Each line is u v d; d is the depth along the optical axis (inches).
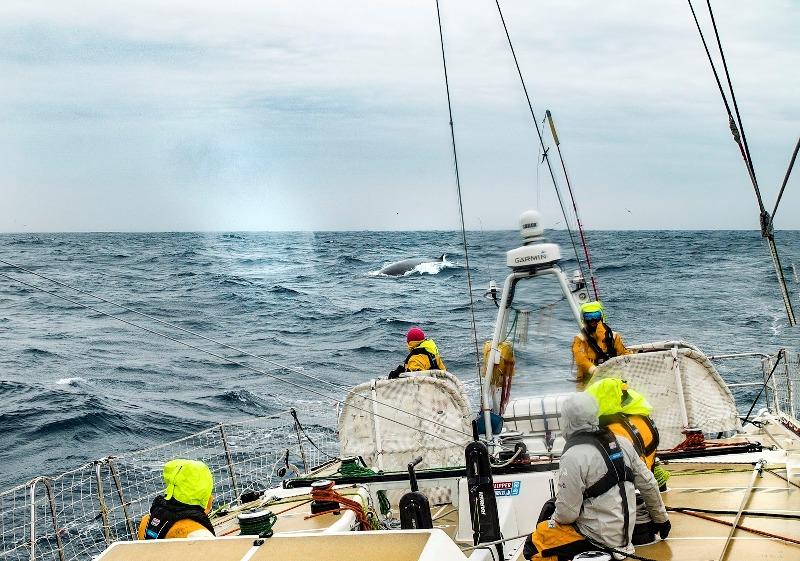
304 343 1218.6
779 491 275.0
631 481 206.1
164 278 2298.2
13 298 1877.5
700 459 327.3
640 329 1139.9
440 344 1067.9
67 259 3080.7
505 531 257.8
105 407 775.1
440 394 332.8
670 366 337.4
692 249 2989.7
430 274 2330.2
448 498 316.8
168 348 1192.8
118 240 5275.6
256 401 807.7
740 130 200.5
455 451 326.0
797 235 4222.4
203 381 929.5
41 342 1254.9
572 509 201.3
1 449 661.3
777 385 458.6
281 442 588.1
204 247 4055.1
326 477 302.5
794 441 346.9
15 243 4640.8
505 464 278.7
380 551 150.9
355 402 337.4
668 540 236.1
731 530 238.1
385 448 331.6
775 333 1069.8
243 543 161.5
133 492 487.2
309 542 157.2
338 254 3262.8
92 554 389.7
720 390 341.1
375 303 1691.7
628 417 222.4
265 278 2309.3
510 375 324.2
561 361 323.9
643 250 2952.8
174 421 735.7
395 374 348.5
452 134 271.7
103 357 1111.6
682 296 1528.1
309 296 1846.7
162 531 203.2
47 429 707.4
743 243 3405.5
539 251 309.4
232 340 1264.8
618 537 203.8
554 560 208.7
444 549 150.8
